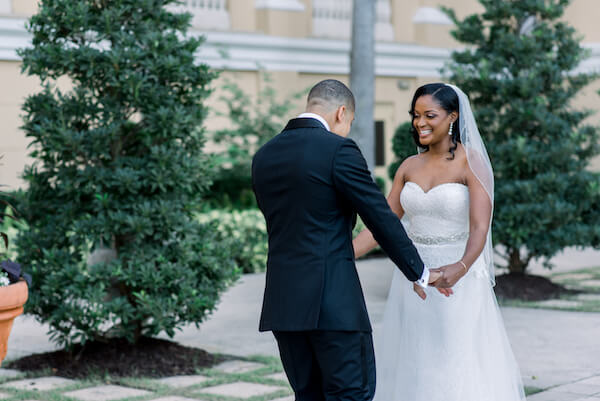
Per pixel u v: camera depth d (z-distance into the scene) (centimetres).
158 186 601
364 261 1233
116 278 610
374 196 329
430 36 1769
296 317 332
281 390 539
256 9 1503
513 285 904
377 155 1700
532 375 575
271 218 346
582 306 834
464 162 409
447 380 410
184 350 635
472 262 388
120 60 583
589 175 894
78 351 612
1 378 570
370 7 1285
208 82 623
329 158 329
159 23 616
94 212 602
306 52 1543
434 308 416
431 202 411
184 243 593
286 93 1518
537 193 876
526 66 912
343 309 331
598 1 1831
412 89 1747
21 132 1174
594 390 535
